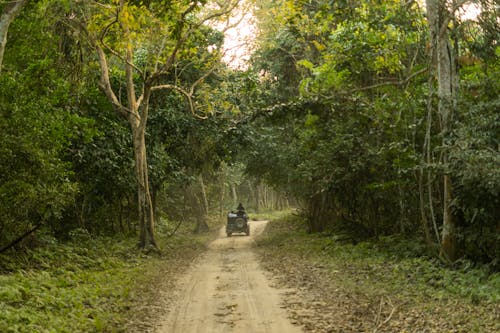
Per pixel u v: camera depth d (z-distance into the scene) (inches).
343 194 993.5
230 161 1312.7
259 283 601.9
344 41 796.0
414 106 698.8
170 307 469.1
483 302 410.3
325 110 855.1
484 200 550.9
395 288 503.2
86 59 884.0
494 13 594.9
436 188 752.3
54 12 757.3
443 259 605.0
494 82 597.0
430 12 617.6
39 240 743.7
